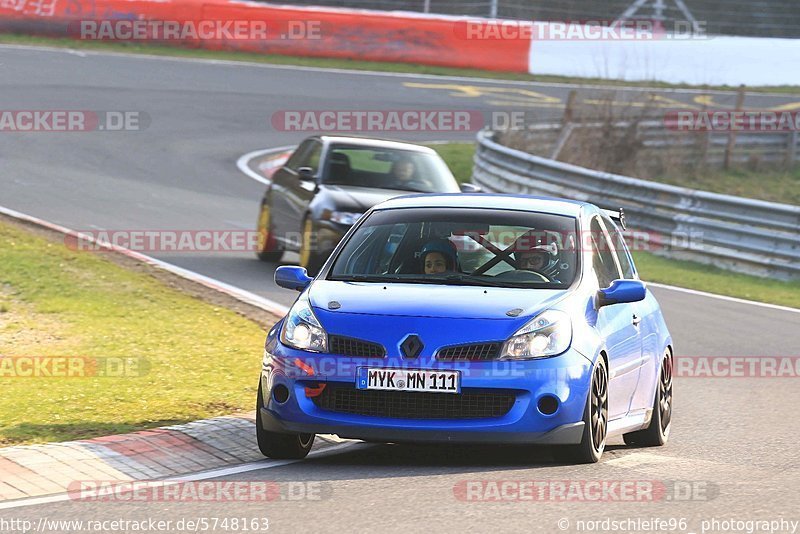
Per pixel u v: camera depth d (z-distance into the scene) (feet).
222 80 395.14
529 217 96.07
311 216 178.81
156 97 362.12
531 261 92.12
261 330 143.43
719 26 495.41
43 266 168.96
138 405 102.42
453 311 84.43
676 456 93.76
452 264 92.27
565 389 82.28
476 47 463.83
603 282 94.17
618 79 405.80
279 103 378.12
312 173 186.60
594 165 323.78
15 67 368.07
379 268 93.09
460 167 330.54
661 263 232.12
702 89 467.52
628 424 94.68
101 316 146.00
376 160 187.52
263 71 416.05
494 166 293.02
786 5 498.28
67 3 411.54
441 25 460.55
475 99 409.90
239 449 89.25
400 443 89.61
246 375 118.73
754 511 71.51
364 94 401.49
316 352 83.56
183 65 407.03
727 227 229.86
